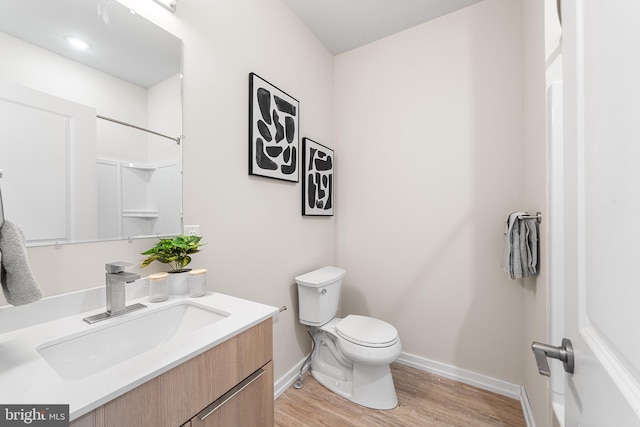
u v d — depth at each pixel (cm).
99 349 80
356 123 236
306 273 204
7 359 63
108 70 98
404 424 148
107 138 97
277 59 177
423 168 206
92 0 94
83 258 91
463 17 191
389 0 183
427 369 201
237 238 148
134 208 104
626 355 32
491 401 168
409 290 212
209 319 97
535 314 137
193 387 69
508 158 177
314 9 191
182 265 111
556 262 101
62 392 52
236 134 147
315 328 194
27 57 80
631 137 31
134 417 57
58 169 86
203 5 130
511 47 176
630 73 31
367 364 154
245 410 84
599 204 40
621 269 33
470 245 189
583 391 45
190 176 124
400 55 215
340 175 243
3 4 76
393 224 219
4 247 60
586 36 45
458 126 193
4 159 75
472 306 188
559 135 101
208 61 132
